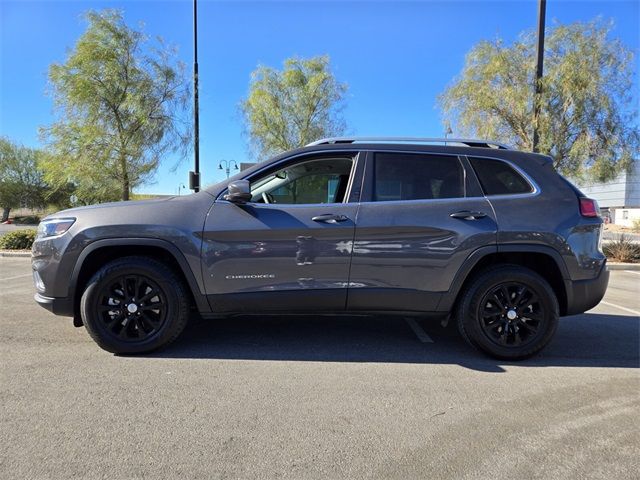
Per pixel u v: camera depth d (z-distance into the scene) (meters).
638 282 10.11
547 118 14.41
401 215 4.30
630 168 14.80
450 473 2.66
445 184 4.45
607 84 14.41
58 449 2.83
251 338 5.04
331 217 4.26
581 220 4.42
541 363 4.46
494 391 3.78
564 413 3.41
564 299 4.48
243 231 4.24
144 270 4.29
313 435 3.05
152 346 4.38
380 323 5.70
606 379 4.07
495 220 4.32
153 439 2.97
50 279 4.28
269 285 4.30
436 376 4.08
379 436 3.05
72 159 16.44
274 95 24.17
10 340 4.86
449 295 4.35
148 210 4.31
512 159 4.57
